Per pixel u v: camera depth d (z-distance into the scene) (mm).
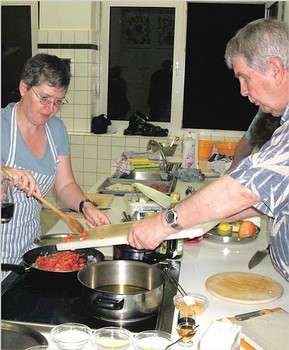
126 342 1162
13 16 4828
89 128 4801
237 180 1207
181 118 4934
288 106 1281
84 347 1167
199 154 4117
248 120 4871
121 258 1717
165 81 4906
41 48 4711
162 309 1381
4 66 4883
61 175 2186
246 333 1251
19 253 1915
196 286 1581
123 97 4965
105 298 1291
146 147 4629
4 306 1377
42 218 3576
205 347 1050
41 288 1506
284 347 1190
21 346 1155
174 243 1782
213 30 4770
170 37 4824
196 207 1258
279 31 1261
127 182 3326
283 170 1177
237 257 1880
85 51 4656
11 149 1897
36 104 1817
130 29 4852
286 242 1368
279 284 1589
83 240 1623
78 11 4625
